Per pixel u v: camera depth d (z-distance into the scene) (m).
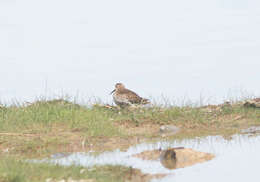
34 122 25.34
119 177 17.22
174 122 27.55
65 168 17.61
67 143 22.61
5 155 20.42
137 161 19.66
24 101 28.52
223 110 29.80
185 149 20.48
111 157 20.30
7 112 26.47
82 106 28.83
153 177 17.41
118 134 24.73
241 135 25.27
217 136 25.09
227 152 21.56
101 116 26.75
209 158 20.39
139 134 25.19
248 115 28.80
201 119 28.00
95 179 16.38
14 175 15.59
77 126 24.92
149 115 28.23
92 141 23.12
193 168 18.75
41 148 21.81
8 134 23.47
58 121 25.52
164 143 23.33
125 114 28.67
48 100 29.05
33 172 16.61
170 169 18.55
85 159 19.91
